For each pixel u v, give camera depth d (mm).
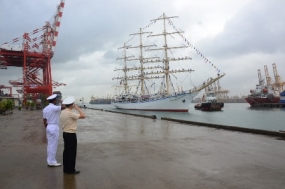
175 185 5672
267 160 7941
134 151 9656
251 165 7328
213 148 10109
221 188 5449
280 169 6883
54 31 83000
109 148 10336
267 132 14016
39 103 72438
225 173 6559
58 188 5527
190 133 14992
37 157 8695
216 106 95625
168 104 78875
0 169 7105
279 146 10438
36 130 16891
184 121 22234
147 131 16219
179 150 9766
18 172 6785
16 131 16344
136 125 20359
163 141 12062
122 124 21375
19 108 56625
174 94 79562
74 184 5781
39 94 88000
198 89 73250
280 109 101250
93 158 8500
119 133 15305
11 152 9570
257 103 127312
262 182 5797
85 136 14000
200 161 7910
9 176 6414
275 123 48625
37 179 6160
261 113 80312
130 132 15766
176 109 77750
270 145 10680
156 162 7855
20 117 30906
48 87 77312
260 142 11484
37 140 12555
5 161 8094
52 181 6004
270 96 124875
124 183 5844
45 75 86938
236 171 6727
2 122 23359
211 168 7062
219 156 8609
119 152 9500
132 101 96500
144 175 6473
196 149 9930
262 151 9391
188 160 8070
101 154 9148
